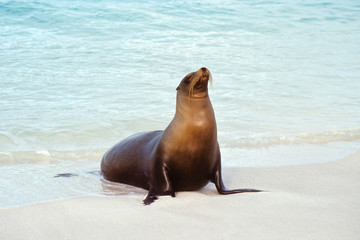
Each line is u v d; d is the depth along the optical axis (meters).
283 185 19.20
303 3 88.81
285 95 38.56
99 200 16.91
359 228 13.41
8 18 64.50
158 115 32.59
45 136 28.20
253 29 70.25
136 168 19.58
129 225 14.09
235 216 14.66
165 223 14.19
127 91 38.38
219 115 32.81
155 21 68.94
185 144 17.28
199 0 83.44
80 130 29.36
